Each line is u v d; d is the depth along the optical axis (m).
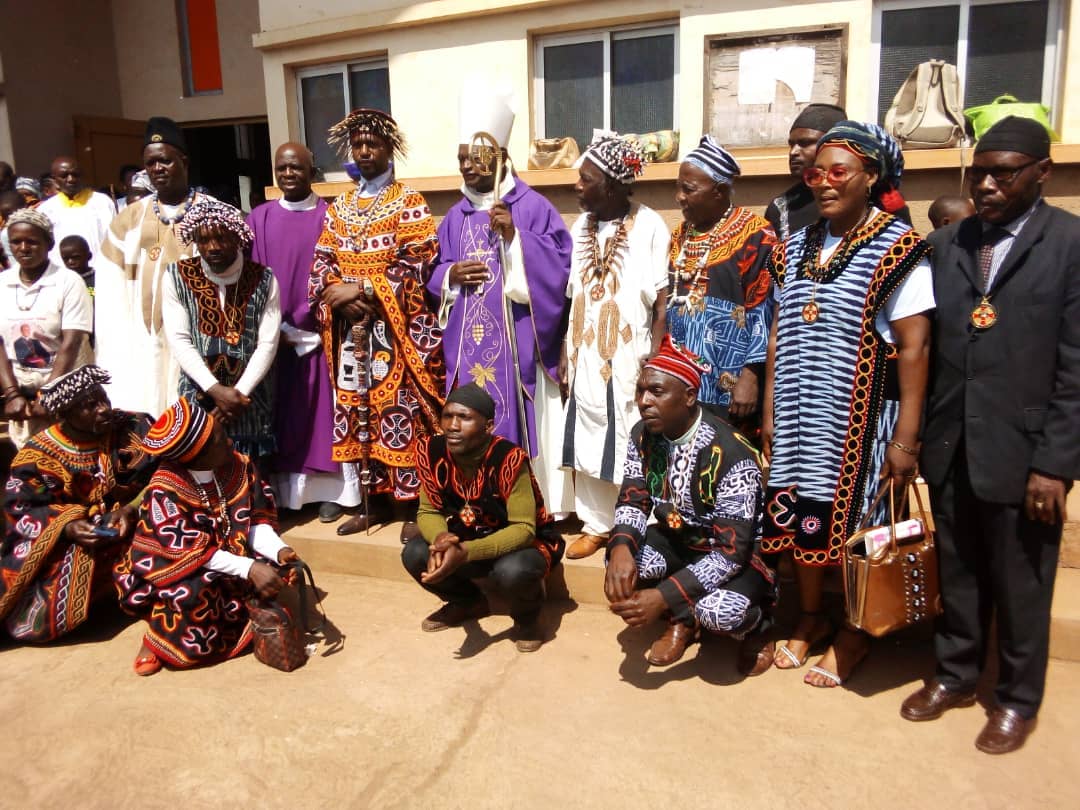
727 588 3.04
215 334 3.98
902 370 2.79
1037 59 4.61
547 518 3.53
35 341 4.74
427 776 2.65
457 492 3.46
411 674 3.29
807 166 3.69
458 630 3.67
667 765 2.65
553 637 3.56
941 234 2.80
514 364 3.93
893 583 2.78
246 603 3.50
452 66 5.65
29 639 3.63
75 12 8.75
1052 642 3.21
